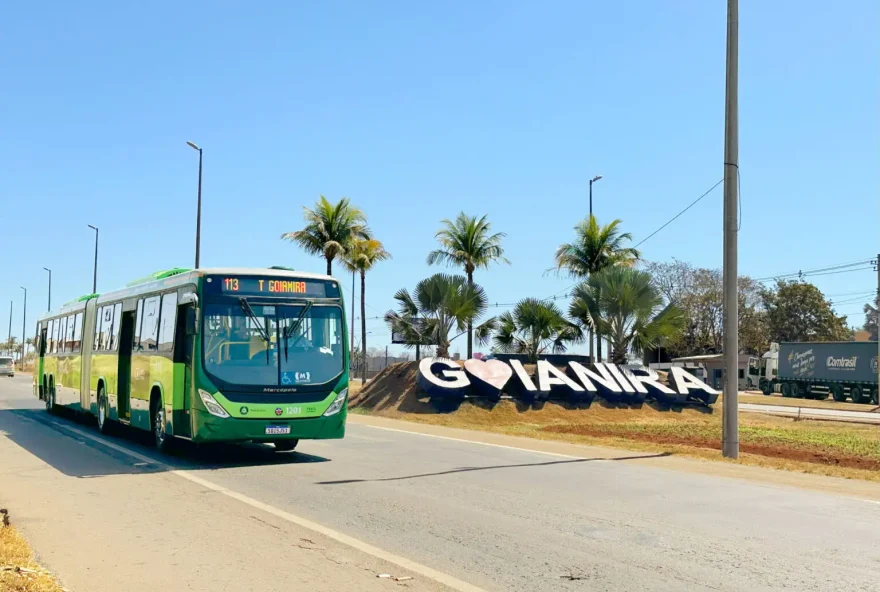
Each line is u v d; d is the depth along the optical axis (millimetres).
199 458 15633
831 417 34562
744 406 43156
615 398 32219
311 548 8133
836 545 8383
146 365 17125
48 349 28719
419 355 35844
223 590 6695
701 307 72625
